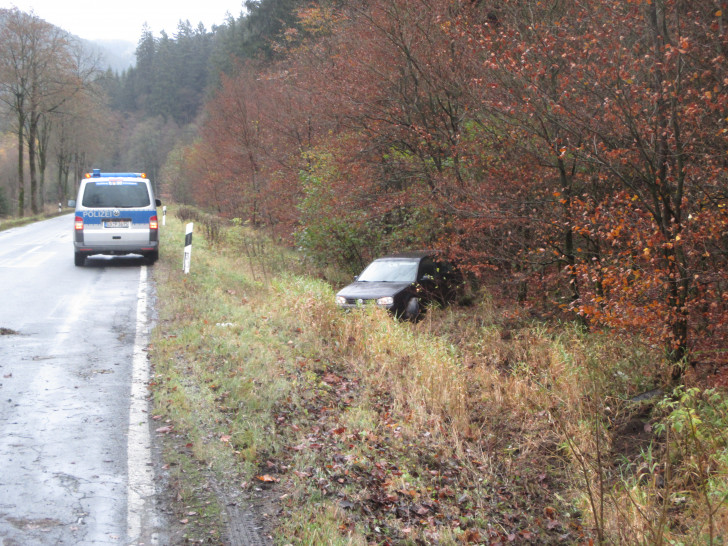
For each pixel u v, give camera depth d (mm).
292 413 6578
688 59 7449
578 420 6707
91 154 76750
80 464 5246
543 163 10758
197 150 51750
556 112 8555
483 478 5668
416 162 14141
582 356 8555
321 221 16703
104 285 14375
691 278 7242
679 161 7328
